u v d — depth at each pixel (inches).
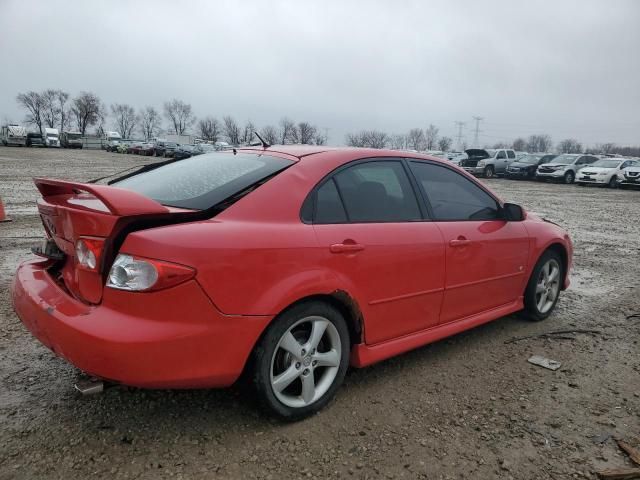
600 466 104.4
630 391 136.6
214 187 113.6
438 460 103.9
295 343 111.6
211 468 98.2
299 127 3373.5
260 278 102.7
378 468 100.7
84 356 93.2
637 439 114.1
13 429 107.6
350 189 125.4
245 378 108.0
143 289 92.0
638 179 979.3
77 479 93.6
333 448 106.2
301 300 111.0
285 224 110.0
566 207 623.2
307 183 117.3
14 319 167.2
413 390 132.2
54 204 109.0
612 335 177.5
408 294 132.6
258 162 125.0
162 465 98.3
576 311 203.3
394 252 127.0
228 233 100.8
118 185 136.1
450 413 121.7
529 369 147.6
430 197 144.6
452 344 164.2
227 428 111.1
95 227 96.0
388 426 115.1
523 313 187.9
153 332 92.4
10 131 2554.1
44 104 4158.5
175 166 142.8
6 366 135.4
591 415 123.6
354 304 120.0
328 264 113.5
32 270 118.7
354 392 129.7
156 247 92.8
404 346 135.3
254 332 102.3
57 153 1950.1
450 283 144.6
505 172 1242.0
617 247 355.6
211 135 4060.0
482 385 136.6
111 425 110.6
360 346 126.1
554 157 1208.8
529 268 176.6
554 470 102.7
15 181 705.6
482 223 157.1
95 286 97.8
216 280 97.1
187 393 125.1
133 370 92.2
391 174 137.6
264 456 102.6
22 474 94.2
